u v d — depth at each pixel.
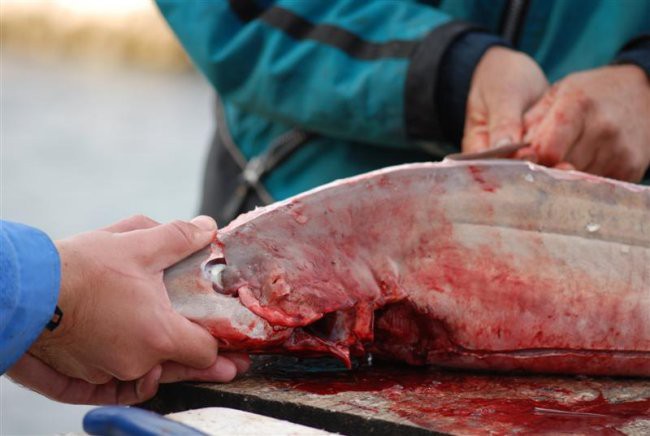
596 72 2.58
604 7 2.87
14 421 5.37
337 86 2.84
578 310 2.01
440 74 2.65
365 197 1.98
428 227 2.00
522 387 1.95
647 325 2.03
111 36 32.97
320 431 1.51
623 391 1.94
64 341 1.67
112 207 10.46
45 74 27.67
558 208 2.05
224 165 3.48
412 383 1.96
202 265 1.84
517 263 2.01
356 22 2.87
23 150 14.53
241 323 1.83
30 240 1.55
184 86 27.12
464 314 2.00
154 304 1.71
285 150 3.21
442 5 3.01
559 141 2.42
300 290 1.88
